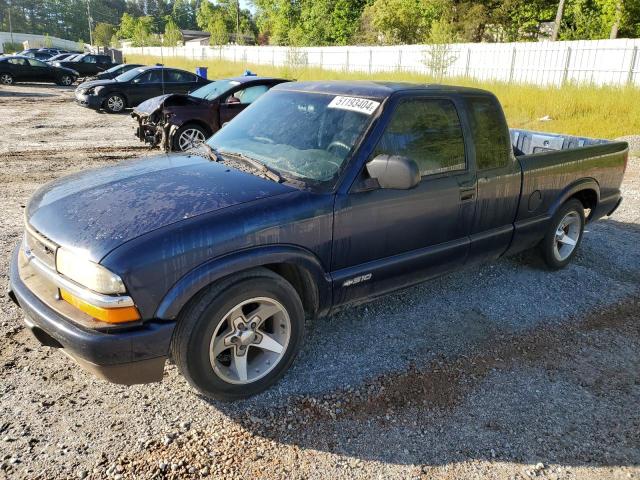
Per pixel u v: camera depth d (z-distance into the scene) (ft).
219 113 33.65
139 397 9.82
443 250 12.35
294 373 10.75
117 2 486.79
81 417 9.20
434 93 12.09
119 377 8.41
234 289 8.96
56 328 8.32
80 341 8.02
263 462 8.42
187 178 10.34
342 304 11.07
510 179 13.60
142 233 8.40
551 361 11.76
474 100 12.95
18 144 35.35
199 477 8.04
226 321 9.27
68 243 8.52
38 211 9.72
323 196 10.03
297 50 114.11
